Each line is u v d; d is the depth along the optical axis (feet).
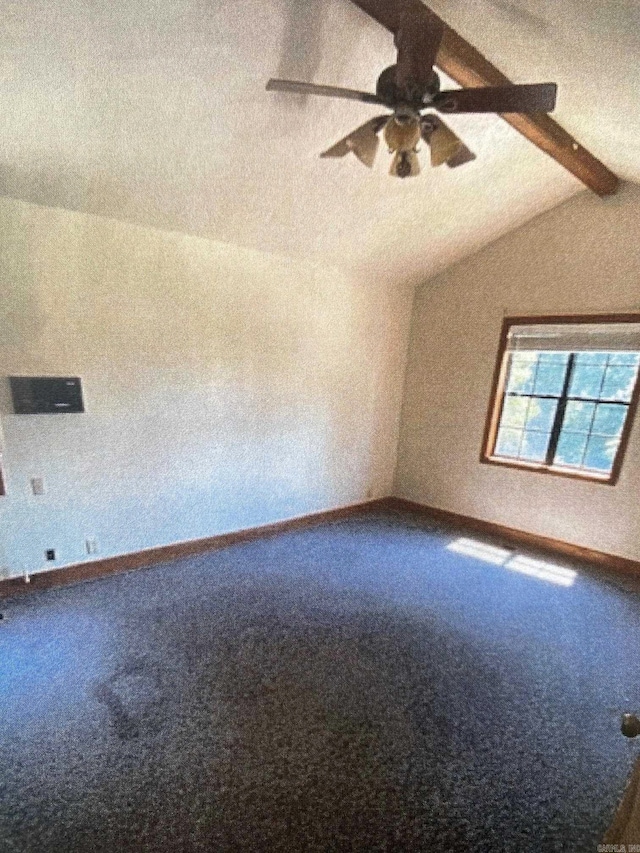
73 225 8.18
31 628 7.68
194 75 5.89
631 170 9.55
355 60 6.18
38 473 8.57
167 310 9.57
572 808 4.81
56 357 8.40
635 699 6.54
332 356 12.90
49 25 4.88
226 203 8.81
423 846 4.36
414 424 15.11
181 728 5.66
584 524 11.69
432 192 9.87
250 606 8.68
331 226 10.35
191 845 4.29
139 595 8.92
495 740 5.69
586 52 5.58
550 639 8.00
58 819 4.49
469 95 5.10
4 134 6.24
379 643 7.66
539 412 12.57
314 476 13.32
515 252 12.35
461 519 14.10
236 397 11.06
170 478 10.30
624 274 10.64
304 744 5.50
